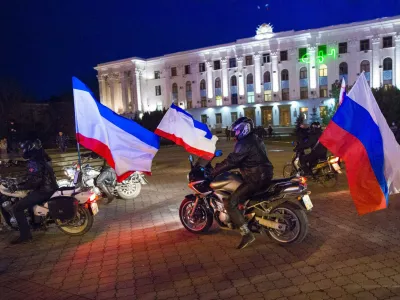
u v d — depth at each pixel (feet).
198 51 203.10
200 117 206.39
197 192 18.78
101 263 16.19
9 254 18.01
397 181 16.74
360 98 16.78
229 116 197.67
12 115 152.15
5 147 69.36
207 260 15.64
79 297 13.08
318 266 14.24
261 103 188.65
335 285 12.60
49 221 20.52
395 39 159.53
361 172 16.26
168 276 14.30
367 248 15.80
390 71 161.99
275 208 16.65
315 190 28.96
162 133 22.79
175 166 52.49
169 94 215.51
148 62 222.07
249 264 14.89
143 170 20.74
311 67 176.96
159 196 30.68
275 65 184.14
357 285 12.50
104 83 233.14
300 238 15.99
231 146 101.35
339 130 16.48
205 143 22.81
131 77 221.66
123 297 12.85
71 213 19.38
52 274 15.30
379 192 16.17
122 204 28.32
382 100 122.11
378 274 13.24
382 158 16.35
